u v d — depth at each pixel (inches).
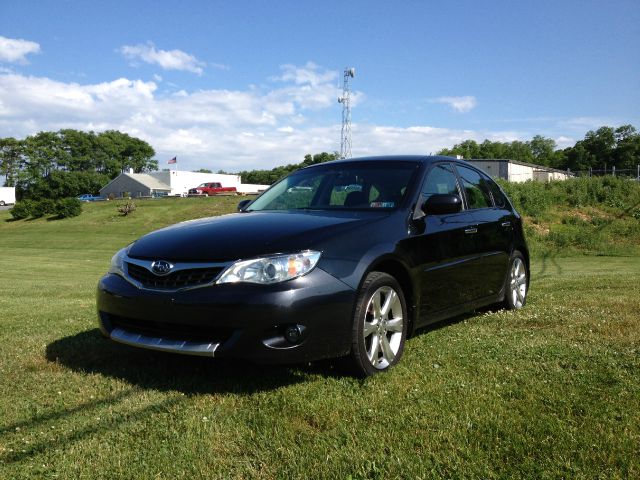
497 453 97.1
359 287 139.0
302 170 208.4
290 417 116.3
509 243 221.1
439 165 194.7
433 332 187.8
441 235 174.1
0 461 100.8
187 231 152.3
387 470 93.0
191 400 128.0
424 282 164.1
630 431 105.1
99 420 117.6
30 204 2300.7
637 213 1310.3
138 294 137.9
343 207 173.5
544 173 2049.7
